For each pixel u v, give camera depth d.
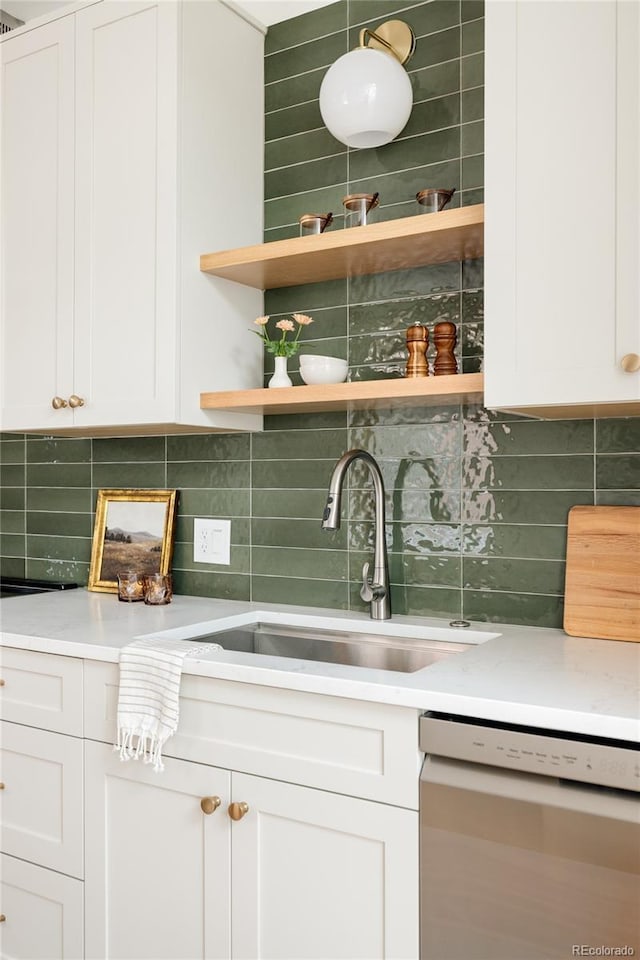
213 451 2.29
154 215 1.96
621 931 1.11
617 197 1.38
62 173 2.13
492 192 1.51
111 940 1.67
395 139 2.01
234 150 2.11
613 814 1.12
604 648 1.57
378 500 1.91
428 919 1.27
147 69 1.97
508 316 1.49
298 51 2.18
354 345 2.06
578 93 1.42
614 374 1.39
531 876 1.18
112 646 1.66
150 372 1.96
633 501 1.69
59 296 2.14
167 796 1.58
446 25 1.94
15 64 2.24
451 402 1.85
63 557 2.61
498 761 1.21
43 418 2.17
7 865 1.85
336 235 1.80
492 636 1.74
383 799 1.32
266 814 1.45
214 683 1.51
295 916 1.42
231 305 2.11
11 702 1.84
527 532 1.82
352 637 1.92
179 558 2.36
